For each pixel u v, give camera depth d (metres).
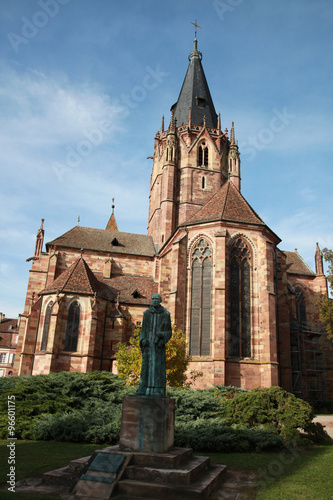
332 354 57.31
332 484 13.66
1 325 101.44
